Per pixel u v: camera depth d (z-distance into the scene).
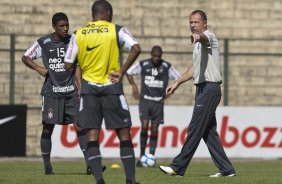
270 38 72.81
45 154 36.72
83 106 26.31
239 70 71.88
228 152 64.38
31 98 69.69
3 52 68.25
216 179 32.88
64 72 36.03
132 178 26.38
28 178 33.25
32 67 36.28
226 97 68.25
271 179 33.69
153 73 53.72
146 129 53.62
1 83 68.19
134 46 25.91
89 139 26.44
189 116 64.06
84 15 72.44
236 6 74.62
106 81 26.11
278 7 75.25
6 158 62.44
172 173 34.31
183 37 69.00
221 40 71.31
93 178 32.94
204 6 74.31
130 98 70.19
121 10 73.44
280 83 72.56
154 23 73.56
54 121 36.06
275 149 64.94
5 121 62.34
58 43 36.03
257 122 64.81
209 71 33.66
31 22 72.25
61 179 32.47
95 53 26.06
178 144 63.88
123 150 26.38
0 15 71.88
